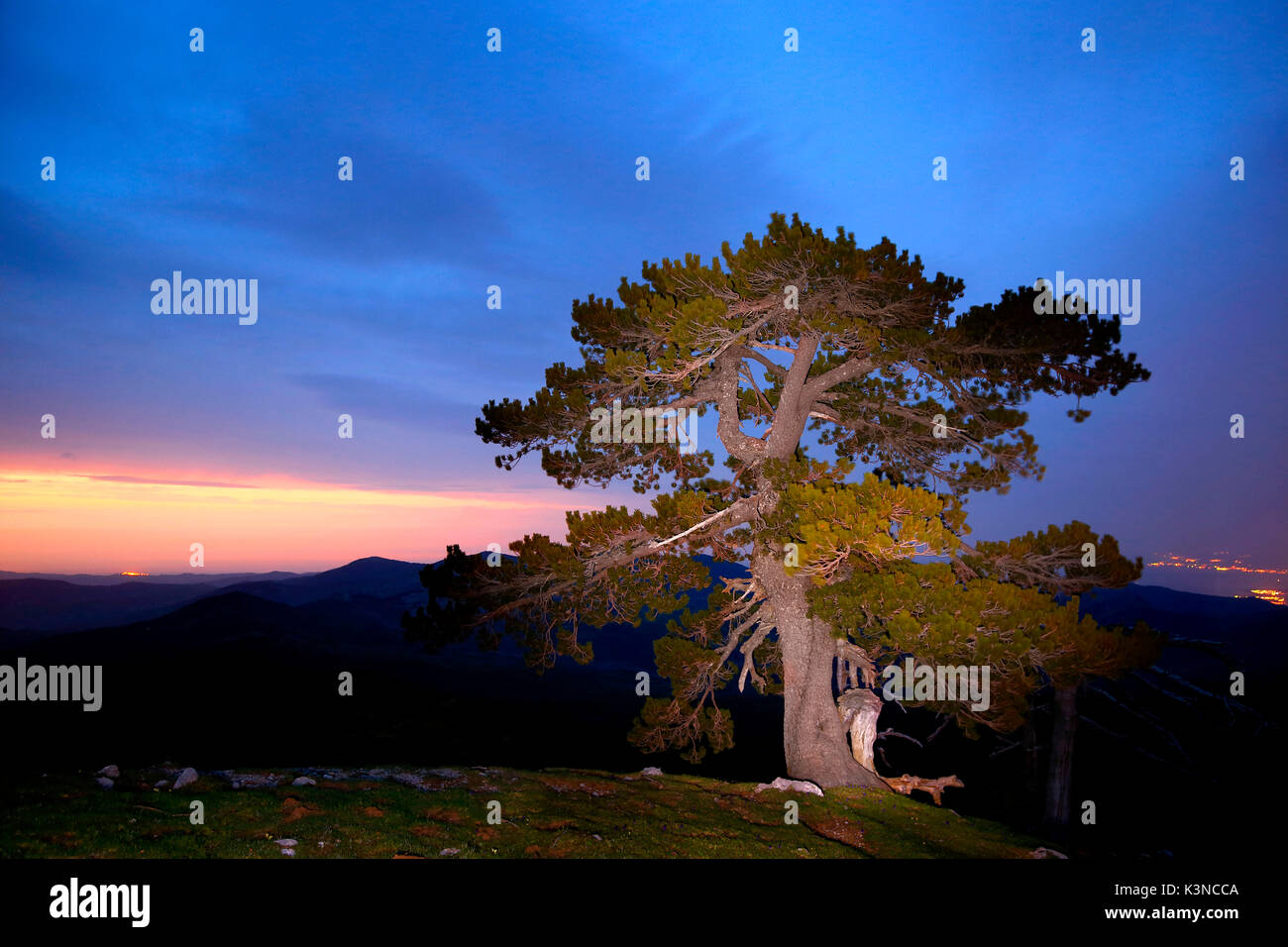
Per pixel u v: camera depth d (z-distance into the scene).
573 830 13.66
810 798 18.16
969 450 22.58
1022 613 15.61
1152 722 24.55
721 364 21.80
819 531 16.28
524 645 21.86
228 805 12.92
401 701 63.22
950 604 15.82
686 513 20.00
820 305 18.48
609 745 53.09
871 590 16.45
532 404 21.25
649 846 13.25
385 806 13.89
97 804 12.42
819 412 23.14
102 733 47.47
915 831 16.64
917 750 42.34
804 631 21.27
